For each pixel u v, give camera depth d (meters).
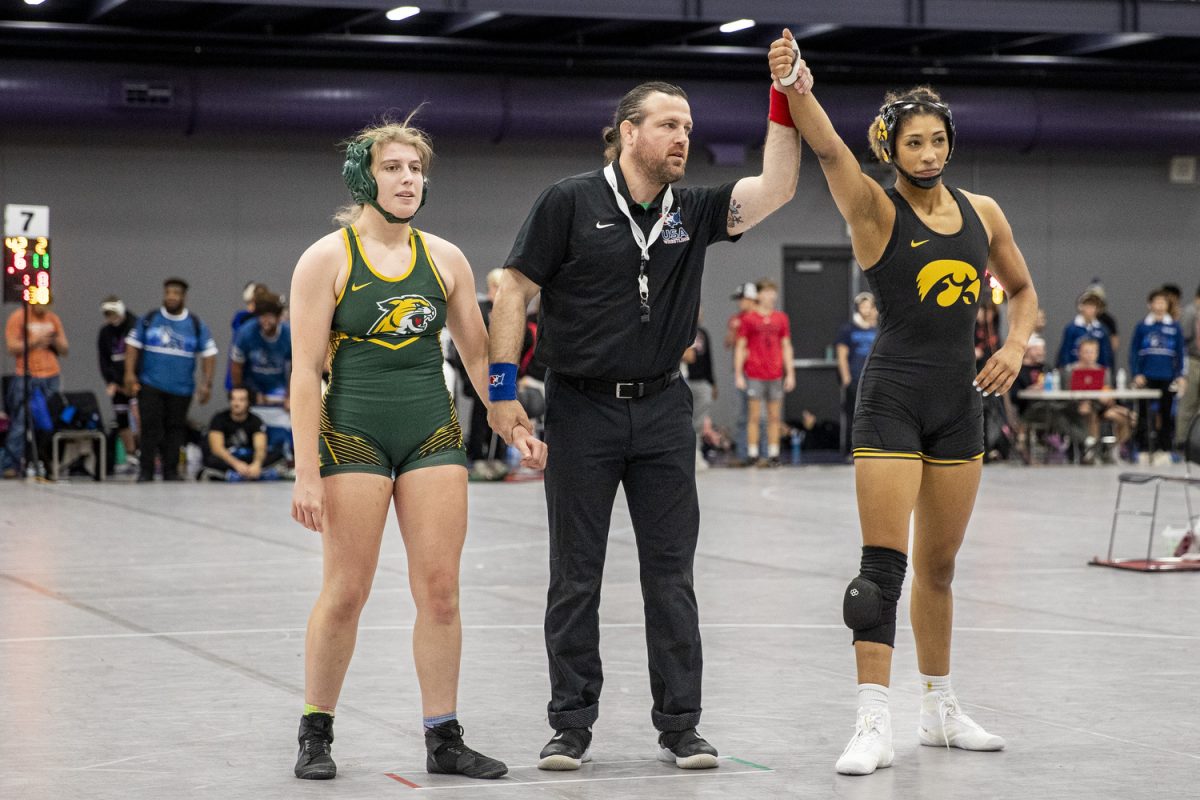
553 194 4.63
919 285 4.62
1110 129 22.12
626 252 4.61
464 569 9.30
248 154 21.02
